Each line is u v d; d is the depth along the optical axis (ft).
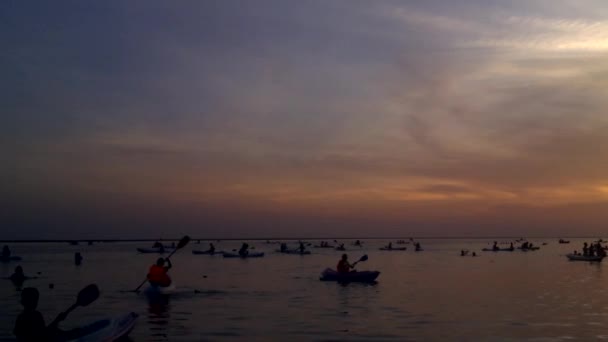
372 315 68.13
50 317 68.54
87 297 46.98
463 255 255.50
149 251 297.12
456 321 63.62
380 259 222.07
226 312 70.59
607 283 110.83
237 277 126.52
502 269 155.84
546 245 505.66
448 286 104.68
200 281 115.44
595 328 59.31
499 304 78.18
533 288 100.68
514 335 55.57
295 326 60.49
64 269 158.30
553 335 55.52
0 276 130.52
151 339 53.72
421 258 231.50
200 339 53.78
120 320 52.42
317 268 160.45
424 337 54.60
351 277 114.42
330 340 53.16
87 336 48.32
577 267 165.17
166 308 74.33
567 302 80.38
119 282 114.01
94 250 378.53
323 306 76.23
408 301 81.66
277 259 220.64
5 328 60.75
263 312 70.59
